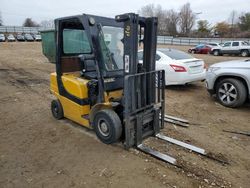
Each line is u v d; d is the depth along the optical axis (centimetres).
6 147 409
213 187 304
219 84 634
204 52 2652
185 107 620
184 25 7106
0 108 612
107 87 405
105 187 306
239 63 621
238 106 605
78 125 495
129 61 363
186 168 343
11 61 1620
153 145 408
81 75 461
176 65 751
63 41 468
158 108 429
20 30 5534
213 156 376
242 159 371
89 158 371
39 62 1580
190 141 427
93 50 387
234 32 6369
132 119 382
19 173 337
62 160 367
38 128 484
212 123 513
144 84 397
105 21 402
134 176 326
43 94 749
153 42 396
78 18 399
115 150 393
